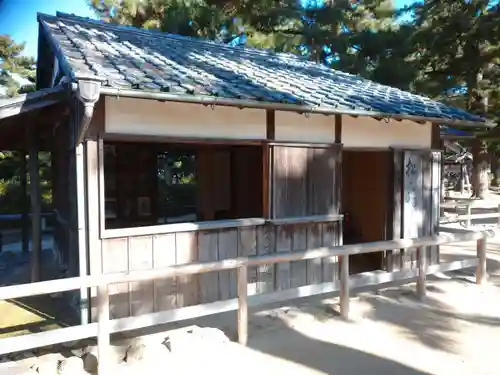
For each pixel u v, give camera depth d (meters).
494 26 13.17
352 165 7.86
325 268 5.93
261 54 8.95
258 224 5.34
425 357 3.88
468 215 11.47
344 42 15.54
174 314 3.88
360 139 6.18
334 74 8.48
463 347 4.10
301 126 5.63
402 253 6.70
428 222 6.95
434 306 5.20
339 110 5.14
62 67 4.54
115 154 8.30
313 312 4.91
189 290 5.00
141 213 8.61
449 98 18.41
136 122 4.52
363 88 7.29
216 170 8.12
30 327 4.56
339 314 4.87
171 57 6.22
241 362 3.75
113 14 15.12
